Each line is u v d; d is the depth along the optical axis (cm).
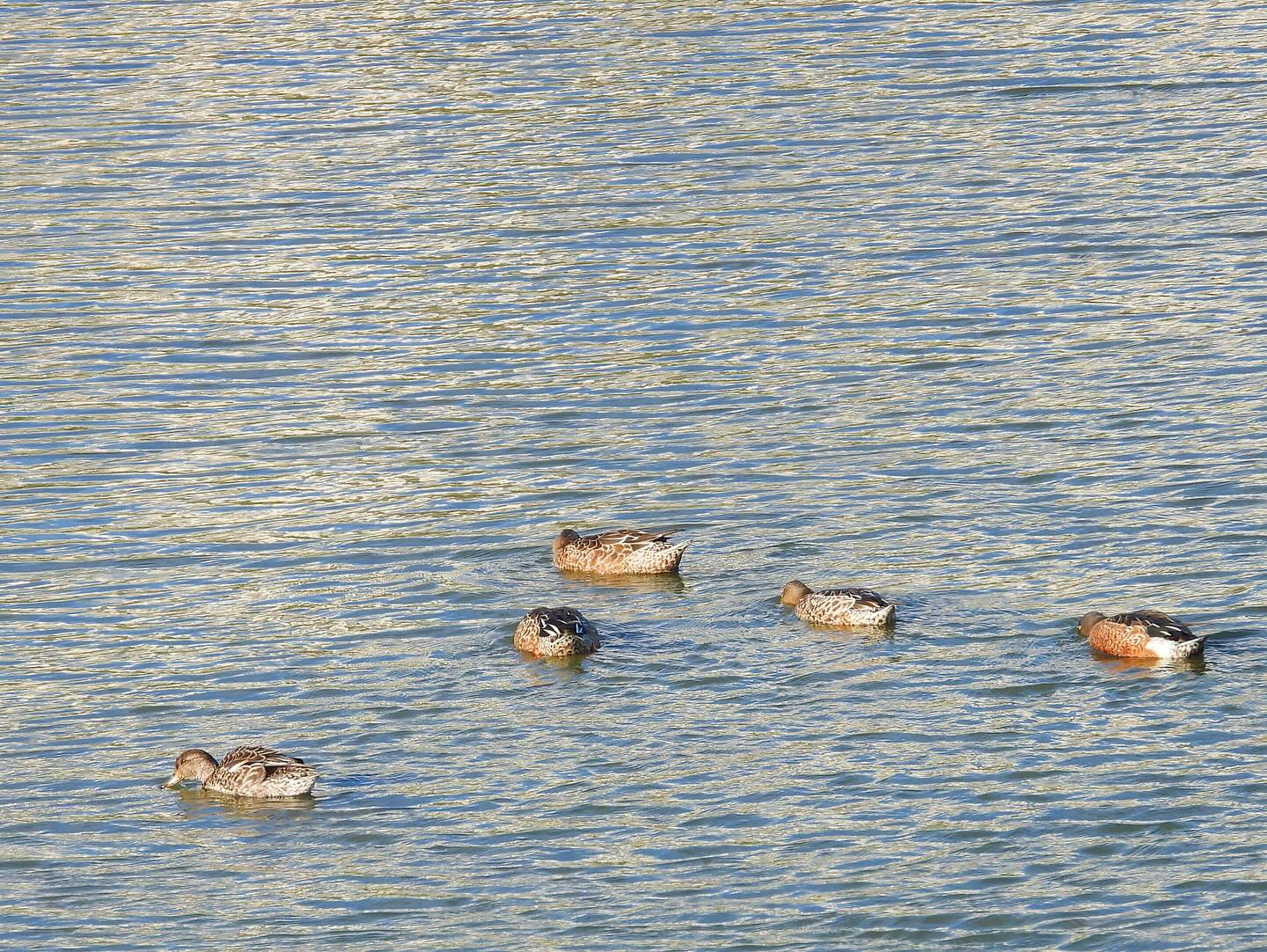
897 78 6166
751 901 2297
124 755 2725
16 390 4219
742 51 6488
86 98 6206
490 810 2527
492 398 4109
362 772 2642
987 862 2355
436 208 5262
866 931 2227
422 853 2436
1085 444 3709
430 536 3459
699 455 3775
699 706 2777
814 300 4575
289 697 2873
